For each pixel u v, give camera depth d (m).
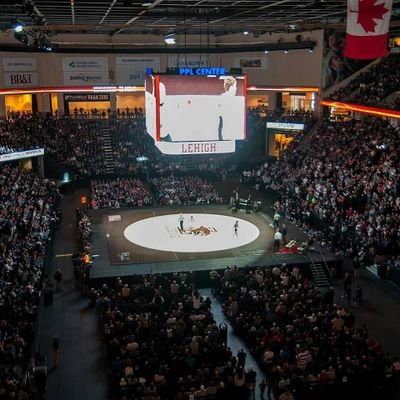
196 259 30.97
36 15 25.05
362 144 42.75
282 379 18.08
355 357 19.09
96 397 19.09
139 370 18.72
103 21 29.59
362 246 31.52
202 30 44.66
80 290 28.39
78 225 36.69
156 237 34.97
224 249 32.66
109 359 20.89
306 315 22.59
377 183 36.19
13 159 43.09
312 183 41.31
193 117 24.41
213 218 39.22
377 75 48.50
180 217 36.31
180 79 24.03
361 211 35.66
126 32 46.25
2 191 36.34
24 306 22.70
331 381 18.38
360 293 26.89
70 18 27.36
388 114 39.78
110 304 24.14
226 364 19.23
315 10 24.12
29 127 49.94
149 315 22.45
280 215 39.97
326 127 48.44
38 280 26.11
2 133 45.97
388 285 29.31
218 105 24.64
